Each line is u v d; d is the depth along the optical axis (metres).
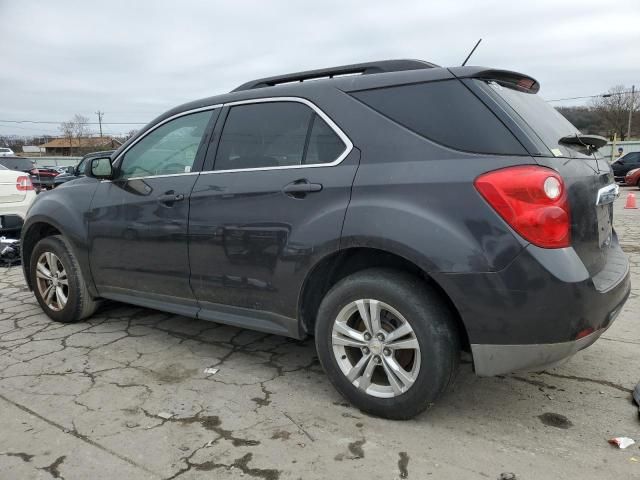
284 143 3.01
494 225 2.29
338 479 2.22
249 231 3.01
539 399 2.90
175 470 2.31
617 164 24.12
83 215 4.02
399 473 2.25
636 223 10.21
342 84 2.89
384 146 2.63
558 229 2.26
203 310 3.41
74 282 4.18
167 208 3.43
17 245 7.22
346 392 2.79
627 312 4.36
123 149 3.88
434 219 2.39
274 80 3.34
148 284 3.65
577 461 2.31
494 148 2.38
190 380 3.23
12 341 3.98
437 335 2.47
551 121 2.79
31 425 2.71
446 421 2.68
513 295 2.27
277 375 3.29
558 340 2.29
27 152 86.81
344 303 2.71
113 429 2.66
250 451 2.44
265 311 3.06
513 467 2.28
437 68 2.66
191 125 3.53
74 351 3.74
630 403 2.83
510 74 2.77
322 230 2.70
